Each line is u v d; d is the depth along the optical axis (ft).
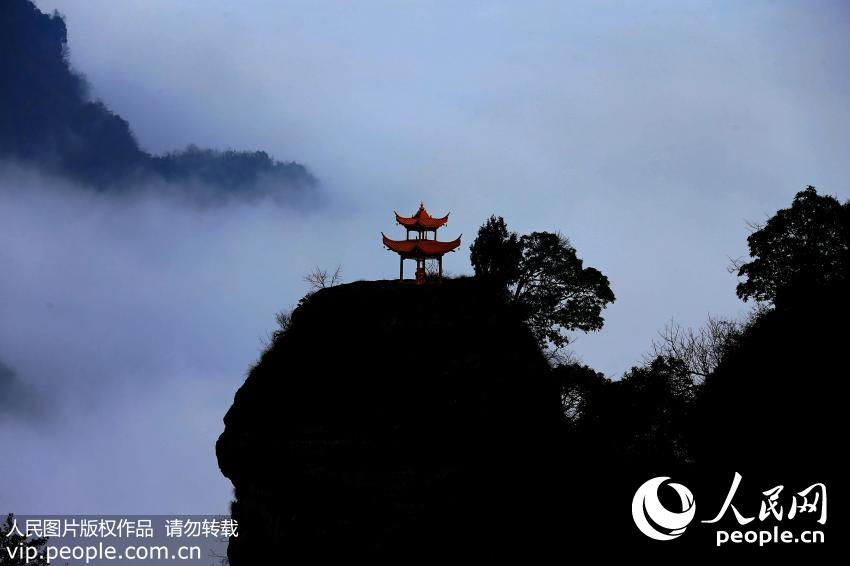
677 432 179.52
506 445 180.45
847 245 185.57
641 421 183.32
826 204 194.08
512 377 190.39
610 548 162.50
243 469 191.31
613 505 170.50
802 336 157.07
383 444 177.68
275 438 184.34
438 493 173.27
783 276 191.11
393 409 181.88
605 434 184.14
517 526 170.19
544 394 192.65
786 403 150.10
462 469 175.52
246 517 190.60
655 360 192.85
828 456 141.18
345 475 176.04
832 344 151.64
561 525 169.17
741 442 155.22
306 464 178.81
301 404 187.01
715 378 171.53
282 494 179.93
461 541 168.96
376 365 190.08
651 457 178.29
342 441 178.81
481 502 173.17
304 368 194.70
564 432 187.73
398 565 167.53
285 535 176.24
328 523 172.65
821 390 146.82
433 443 177.78
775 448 148.46
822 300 162.50
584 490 175.01
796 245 192.65
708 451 163.22
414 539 169.48
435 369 188.24
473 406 183.42
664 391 184.65
